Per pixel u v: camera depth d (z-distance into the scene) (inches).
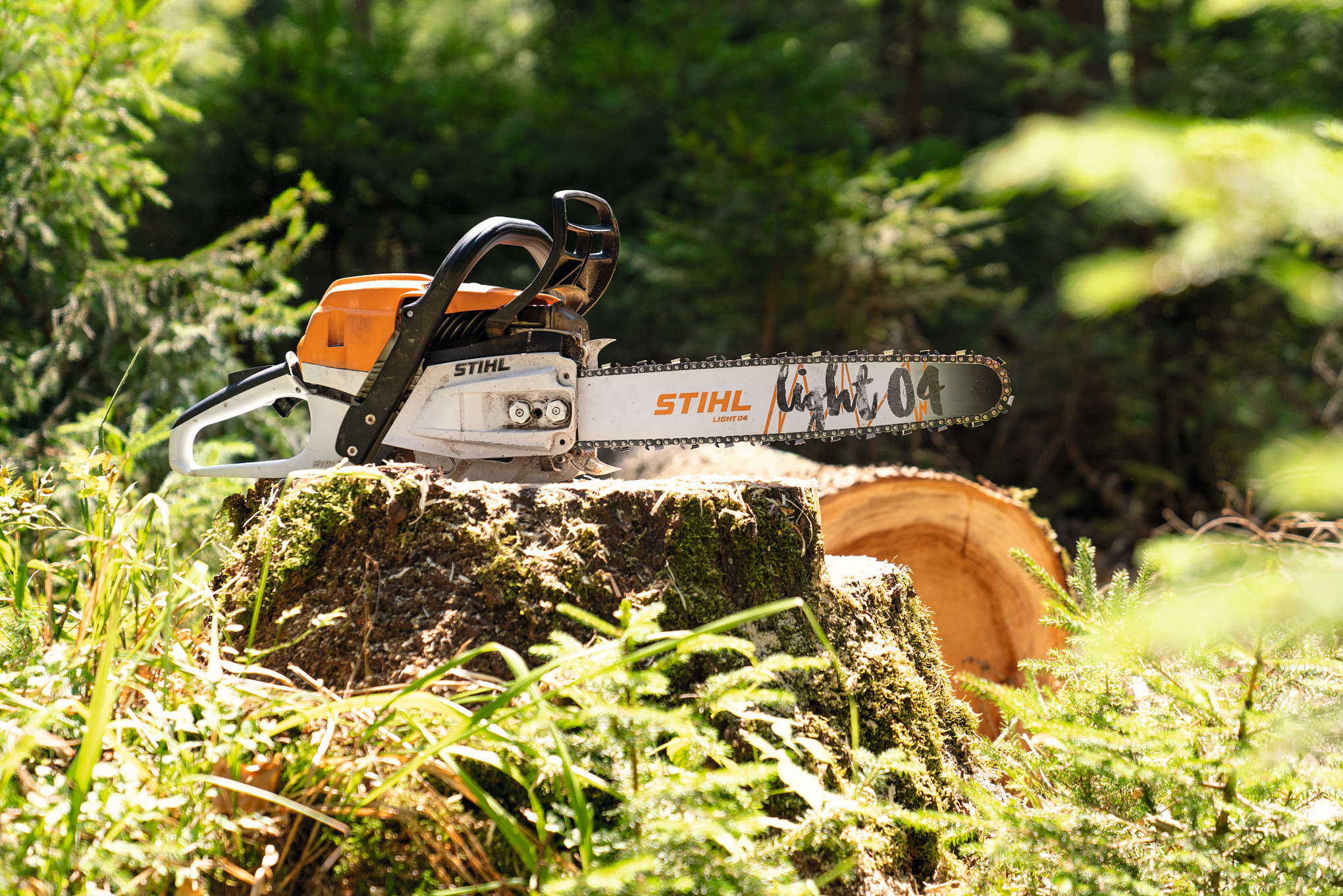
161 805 44.8
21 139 151.9
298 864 50.1
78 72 149.2
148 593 63.9
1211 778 60.3
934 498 111.8
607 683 51.2
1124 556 243.9
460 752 50.9
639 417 77.6
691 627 64.4
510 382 75.5
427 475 67.5
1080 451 291.0
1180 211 29.1
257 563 66.5
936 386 79.0
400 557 65.0
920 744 72.4
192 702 54.9
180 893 47.3
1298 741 49.4
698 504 67.2
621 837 49.2
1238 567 37.3
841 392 78.3
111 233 163.0
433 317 73.4
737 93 330.6
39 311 156.3
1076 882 53.4
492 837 53.1
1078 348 288.7
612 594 64.5
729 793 54.7
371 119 290.2
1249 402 278.1
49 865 43.0
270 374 77.1
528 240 77.5
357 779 51.1
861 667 72.4
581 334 81.0
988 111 470.3
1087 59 309.3
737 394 77.7
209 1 405.1
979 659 117.1
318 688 57.1
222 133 271.3
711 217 278.1
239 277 158.7
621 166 326.3
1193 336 283.3
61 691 54.6
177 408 144.0
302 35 302.0
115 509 63.0
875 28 445.7
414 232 291.1
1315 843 53.2
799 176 259.8
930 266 267.1
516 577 64.0
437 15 474.3
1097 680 67.3
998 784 81.4
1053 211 308.2
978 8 394.6
